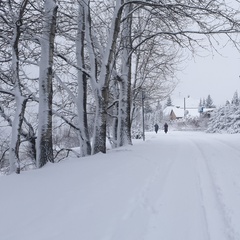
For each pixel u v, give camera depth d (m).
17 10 9.86
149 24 19.06
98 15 15.69
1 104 12.01
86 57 17.95
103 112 13.21
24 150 13.63
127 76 17.70
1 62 11.27
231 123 41.31
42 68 10.34
